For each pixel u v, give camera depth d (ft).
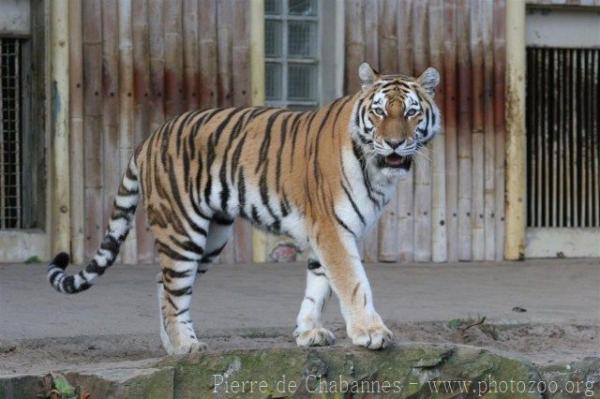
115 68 73.77
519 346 53.83
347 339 51.75
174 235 47.93
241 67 75.72
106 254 49.62
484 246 79.92
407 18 78.38
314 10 79.30
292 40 79.10
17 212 75.25
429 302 61.98
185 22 74.95
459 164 79.41
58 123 72.49
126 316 55.77
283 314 57.47
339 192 44.06
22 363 46.75
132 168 50.11
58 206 72.59
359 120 44.06
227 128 47.88
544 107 82.69
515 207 79.87
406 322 55.52
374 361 44.04
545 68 82.79
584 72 83.20
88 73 73.31
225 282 67.41
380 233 78.13
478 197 79.71
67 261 50.08
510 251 79.92
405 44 78.33
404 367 44.37
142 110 74.28
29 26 74.90
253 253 75.72
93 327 52.85
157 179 48.55
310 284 46.52
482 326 55.62
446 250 79.10
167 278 47.96
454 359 45.14
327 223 44.39
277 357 43.52
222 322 55.06
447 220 79.15
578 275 73.15
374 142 43.57
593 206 82.84
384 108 43.75
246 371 43.27
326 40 78.59
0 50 74.69
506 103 80.02
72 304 58.59
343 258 44.14
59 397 42.32
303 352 43.62
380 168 44.14
